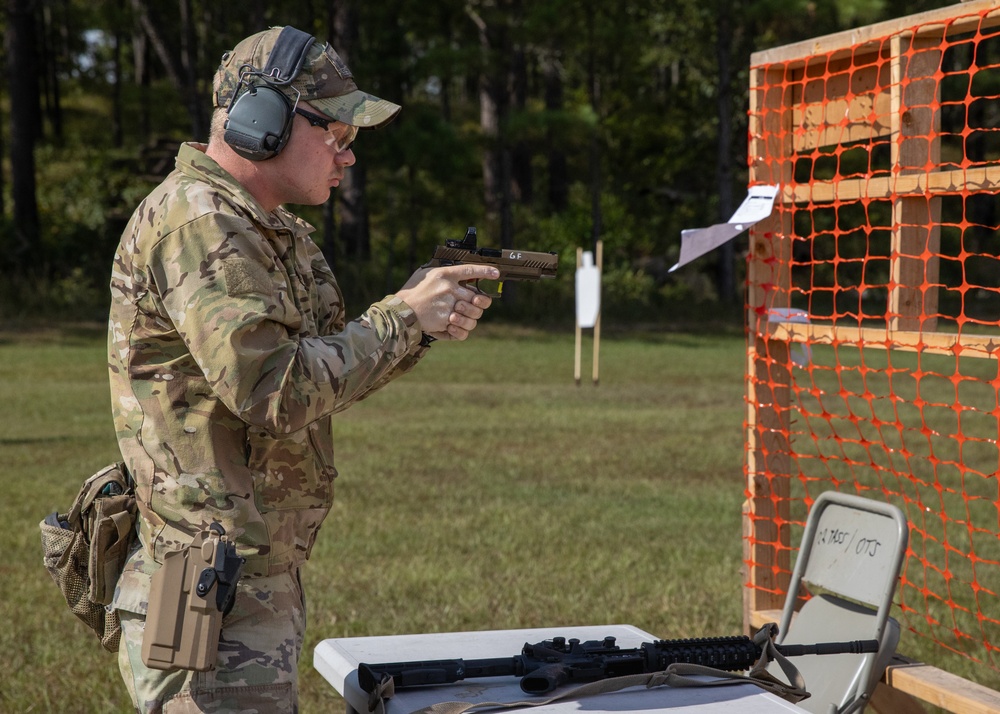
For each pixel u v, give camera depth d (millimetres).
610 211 34500
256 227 1979
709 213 35906
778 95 3434
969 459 9805
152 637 1892
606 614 4965
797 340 3318
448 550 6195
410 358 2148
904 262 2998
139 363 2002
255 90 2008
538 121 27109
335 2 27500
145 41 38656
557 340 23891
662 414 12633
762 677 2211
